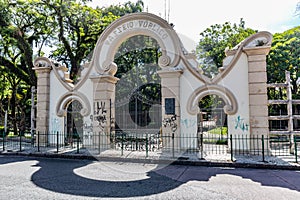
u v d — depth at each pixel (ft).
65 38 64.75
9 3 58.54
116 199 18.12
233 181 23.32
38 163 32.42
